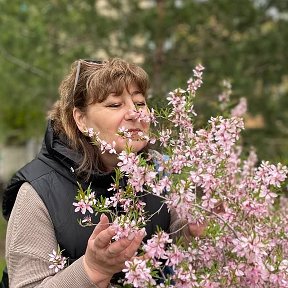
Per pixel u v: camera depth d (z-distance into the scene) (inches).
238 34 268.1
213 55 260.8
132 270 64.6
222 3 257.1
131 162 67.9
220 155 73.8
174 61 266.1
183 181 69.1
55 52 254.2
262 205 74.0
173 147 75.4
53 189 74.6
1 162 444.1
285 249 79.4
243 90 244.5
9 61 248.4
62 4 259.8
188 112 75.1
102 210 68.1
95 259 66.0
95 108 75.1
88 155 75.9
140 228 70.6
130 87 75.3
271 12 271.4
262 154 176.7
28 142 442.0
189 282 70.0
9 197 77.9
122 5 272.7
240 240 69.2
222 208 78.4
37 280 70.4
